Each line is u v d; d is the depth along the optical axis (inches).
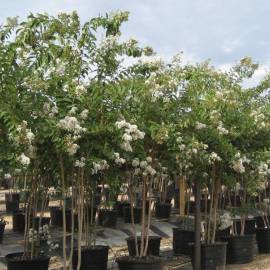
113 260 293.1
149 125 217.0
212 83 282.8
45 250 270.8
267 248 338.0
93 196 262.8
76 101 191.2
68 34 215.2
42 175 226.7
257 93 332.8
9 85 174.7
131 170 232.2
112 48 222.7
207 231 289.9
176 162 233.8
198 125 237.1
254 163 281.9
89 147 191.0
